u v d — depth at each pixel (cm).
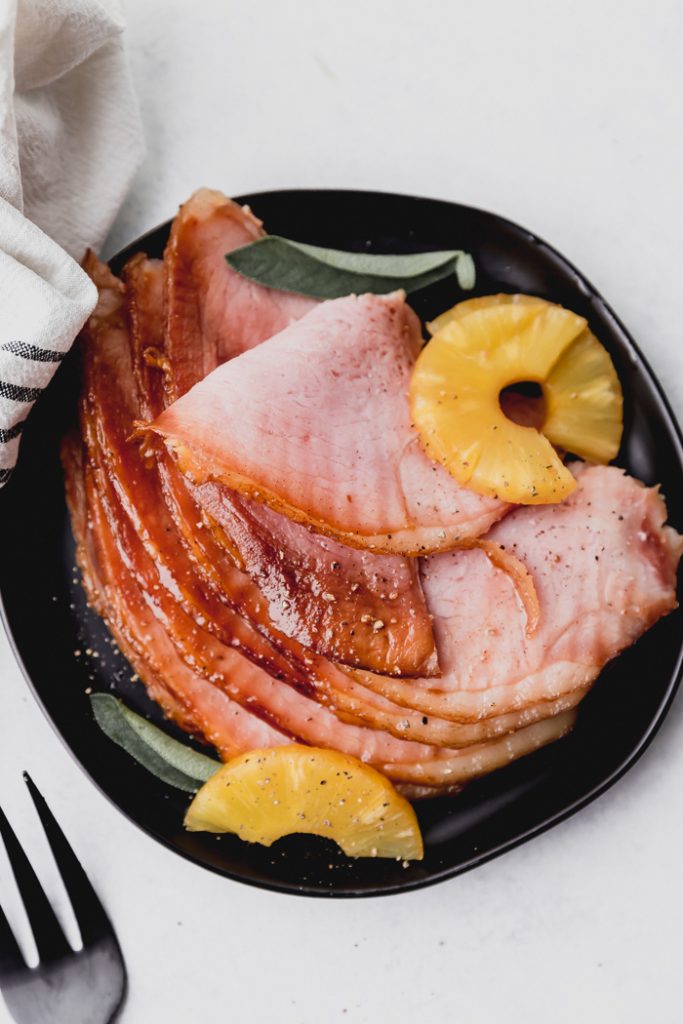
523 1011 62
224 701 60
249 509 58
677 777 62
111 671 62
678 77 65
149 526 59
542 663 58
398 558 59
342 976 62
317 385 59
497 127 65
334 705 59
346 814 58
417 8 66
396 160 65
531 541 59
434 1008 62
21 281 58
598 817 62
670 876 62
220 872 59
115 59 63
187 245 60
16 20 59
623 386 61
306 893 59
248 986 62
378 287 62
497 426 59
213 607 59
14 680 63
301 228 63
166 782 61
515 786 61
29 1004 61
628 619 59
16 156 59
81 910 61
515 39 65
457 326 59
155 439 60
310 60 66
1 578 61
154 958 62
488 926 62
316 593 58
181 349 60
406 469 59
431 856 60
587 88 65
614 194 64
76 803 63
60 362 59
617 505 59
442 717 58
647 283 64
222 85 66
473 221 62
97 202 63
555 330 60
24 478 62
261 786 58
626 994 61
